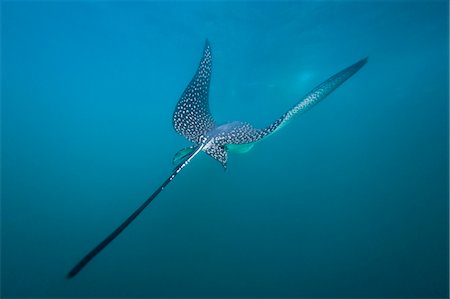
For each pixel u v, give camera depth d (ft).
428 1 33.09
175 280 23.53
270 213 31.48
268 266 24.82
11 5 42.37
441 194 33.17
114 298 21.93
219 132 12.80
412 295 20.95
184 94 13.78
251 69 50.65
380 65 59.47
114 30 45.57
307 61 49.03
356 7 33.19
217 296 21.85
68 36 51.80
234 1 31.86
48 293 22.84
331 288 22.65
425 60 63.31
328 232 28.84
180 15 36.32
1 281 23.68
